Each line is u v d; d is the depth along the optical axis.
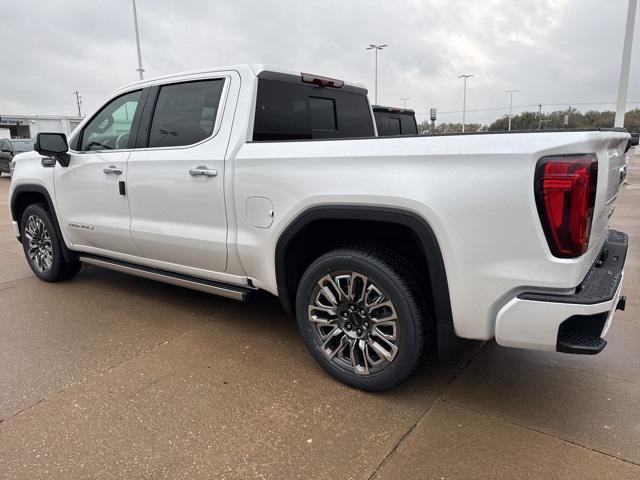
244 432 2.47
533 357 3.25
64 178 4.33
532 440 2.39
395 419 2.58
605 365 3.12
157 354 3.34
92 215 4.16
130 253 4.04
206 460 2.27
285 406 2.70
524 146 2.16
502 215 2.23
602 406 2.67
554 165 2.11
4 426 2.53
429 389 2.87
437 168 2.36
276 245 2.99
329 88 4.04
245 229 3.14
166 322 3.90
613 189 2.84
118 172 3.82
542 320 2.23
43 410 2.67
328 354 2.94
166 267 3.81
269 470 2.21
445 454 2.30
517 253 2.24
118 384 2.94
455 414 2.62
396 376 2.68
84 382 2.97
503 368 3.11
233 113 3.24
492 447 2.34
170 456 2.30
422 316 2.59
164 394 2.83
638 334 3.56
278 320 3.94
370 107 4.64
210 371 3.10
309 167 2.76
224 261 3.32
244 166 3.05
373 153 2.54
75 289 4.73
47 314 4.08
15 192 4.93
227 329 3.75
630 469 2.18
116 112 3.97
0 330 3.75
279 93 3.48
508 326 2.31
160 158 3.53
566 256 2.16
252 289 3.35
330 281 2.84
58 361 3.24
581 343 2.22
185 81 3.52
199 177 3.29
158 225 3.63
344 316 2.86
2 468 2.22
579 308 2.16
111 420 2.58
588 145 2.11
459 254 2.36
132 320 3.94
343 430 2.49
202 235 3.36
